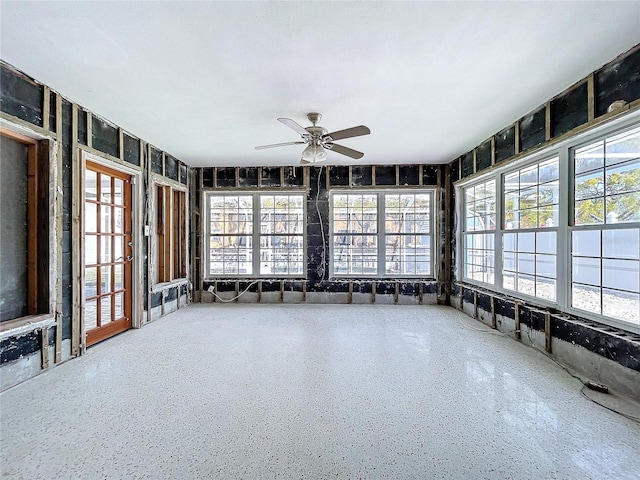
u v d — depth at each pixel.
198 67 2.50
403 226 5.90
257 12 1.89
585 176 2.80
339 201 5.95
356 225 5.94
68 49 2.26
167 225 5.13
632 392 2.33
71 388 2.51
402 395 2.41
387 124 3.75
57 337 2.96
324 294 5.86
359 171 5.82
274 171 5.90
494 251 4.27
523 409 2.21
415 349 3.42
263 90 2.88
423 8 1.87
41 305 2.87
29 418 2.09
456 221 5.44
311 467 1.66
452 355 3.24
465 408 2.23
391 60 2.41
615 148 2.52
